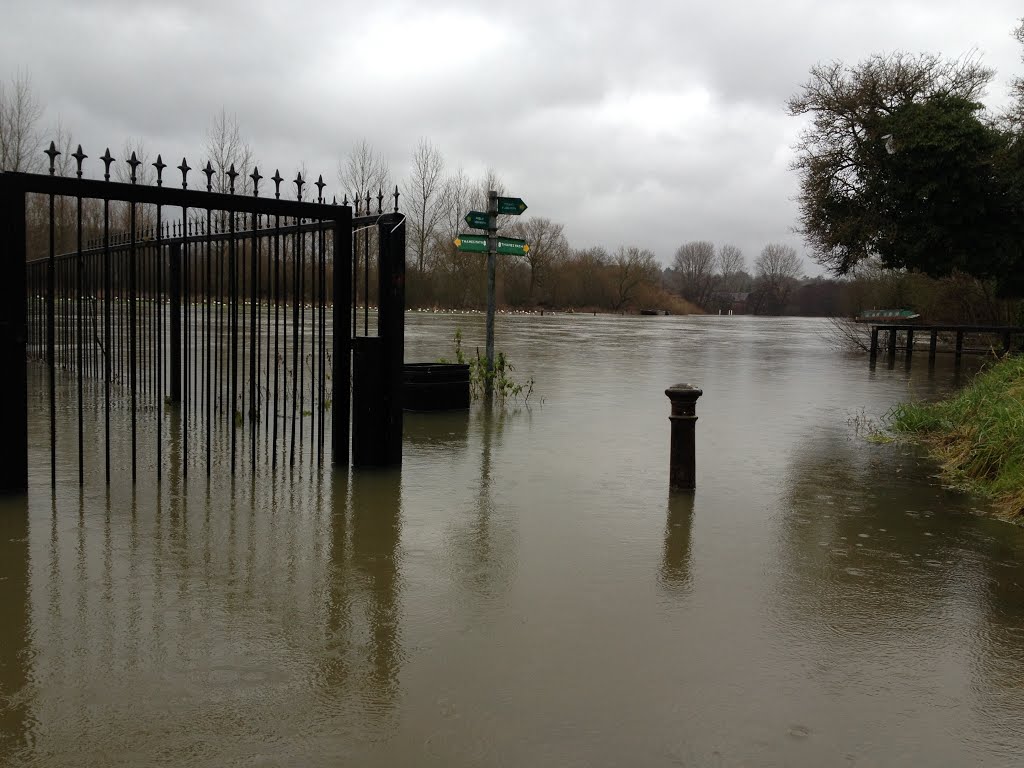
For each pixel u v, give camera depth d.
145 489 5.84
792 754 2.66
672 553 4.71
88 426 8.24
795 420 10.06
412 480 6.34
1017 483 6.13
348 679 3.08
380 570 4.29
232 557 4.43
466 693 3.00
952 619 3.84
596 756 2.62
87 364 13.55
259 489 5.92
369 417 6.62
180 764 2.51
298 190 6.30
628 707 2.93
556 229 74.69
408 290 53.56
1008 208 21.64
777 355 22.31
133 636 3.41
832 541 5.05
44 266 14.04
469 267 57.41
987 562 4.69
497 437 8.38
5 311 5.38
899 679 3.21
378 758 2.57
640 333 34.12
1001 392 8.56
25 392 5.52
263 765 2.52
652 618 3.75
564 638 3.50
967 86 23.34
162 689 2.97
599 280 79.06
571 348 22.70
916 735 2.81
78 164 5.51
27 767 2.47
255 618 3.63
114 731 2.69
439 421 9.38
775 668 3.28
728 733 2.78
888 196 22.52
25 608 3.67
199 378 12.04
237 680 3.05
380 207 6.83
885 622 3.79
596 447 7.93
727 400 11.97
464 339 24.86
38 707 2.82
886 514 5.72
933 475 7.00
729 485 6.49
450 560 4.48
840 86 23.73
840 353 23.59
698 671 3.23
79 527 4.88
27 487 5.62
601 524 5.28
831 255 25.06
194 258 9.33
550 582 4.19
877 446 8.33
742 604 3.96
